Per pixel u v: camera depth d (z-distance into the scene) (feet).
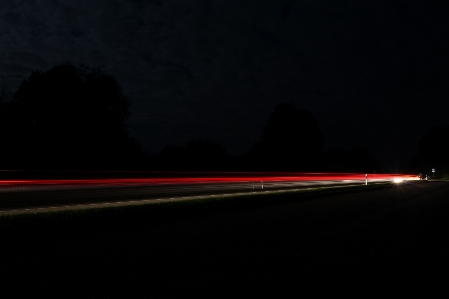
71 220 34.81
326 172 278.87
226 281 19.06
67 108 145.79
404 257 25.05
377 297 17.38
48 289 17.34
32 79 144.77
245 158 233.96
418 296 17.61
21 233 29.37
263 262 22.91
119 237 29.63
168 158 206.39
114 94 157.07
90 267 20.95
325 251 26.37
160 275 19.77
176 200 56.59
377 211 51.34
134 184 105.50
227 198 59.77
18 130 140.46
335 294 17.60
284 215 45.01
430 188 114.83
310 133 270.26
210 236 30.83
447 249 27.63
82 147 146.20
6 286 17.66
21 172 116.47
